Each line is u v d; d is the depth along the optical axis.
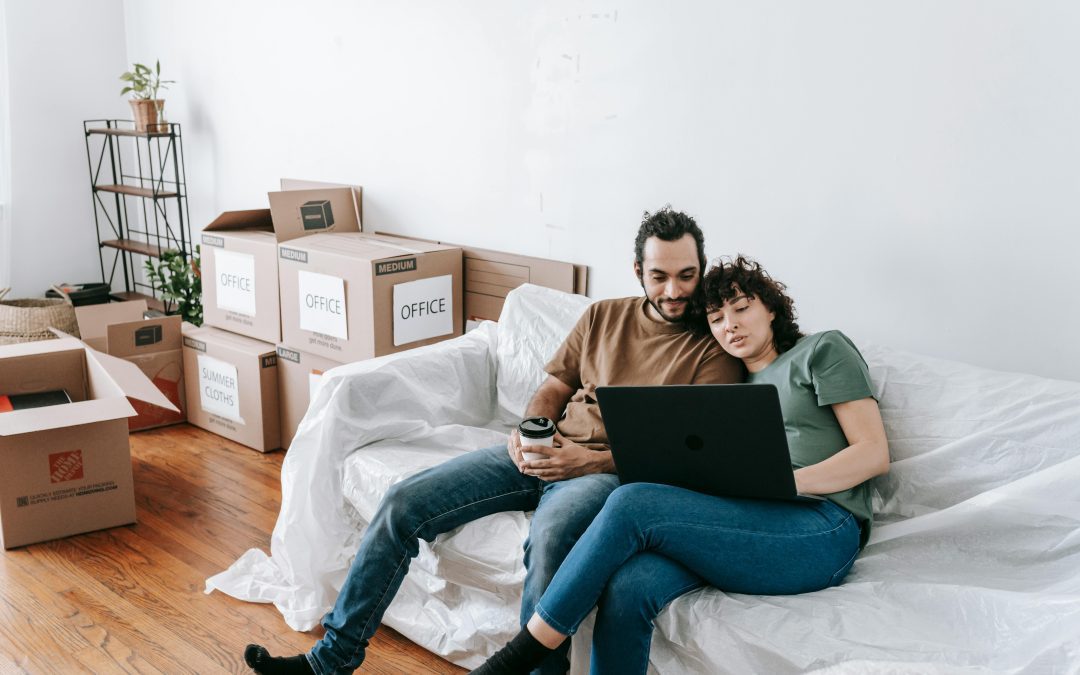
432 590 1.92
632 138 2.51
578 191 2.66
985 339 1.99
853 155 2.11
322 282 2.82
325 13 3.31
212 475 2.91
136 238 4.73
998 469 1.67
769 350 1.81
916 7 1.95
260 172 3.81
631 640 1.48
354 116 3.31
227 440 3.23
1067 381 1.75
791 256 2.26
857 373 1.68
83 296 4.30
